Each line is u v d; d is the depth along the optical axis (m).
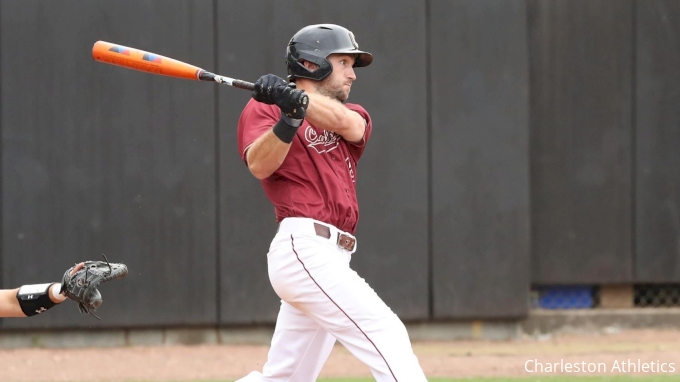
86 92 25.66
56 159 25.69
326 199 12.16
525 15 26.44
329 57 12.65
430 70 26.27
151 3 25.64
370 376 21.98
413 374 11.39
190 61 25.70
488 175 26.47
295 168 12.18
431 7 26.23
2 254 25.58
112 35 25.62
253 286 26.12
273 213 26.09
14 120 25.56
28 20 25.50
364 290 11.87
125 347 26.30
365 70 26.12
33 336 26.17
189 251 25.98
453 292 26.48
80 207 25.73
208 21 25.75
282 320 13.12
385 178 26.25
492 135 26.44
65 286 11.12
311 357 13.18
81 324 25.81
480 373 22.06
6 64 25.48
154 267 25.95
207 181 25.94
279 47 25.88
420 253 26.36
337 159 12.48
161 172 25.86
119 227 25.81
